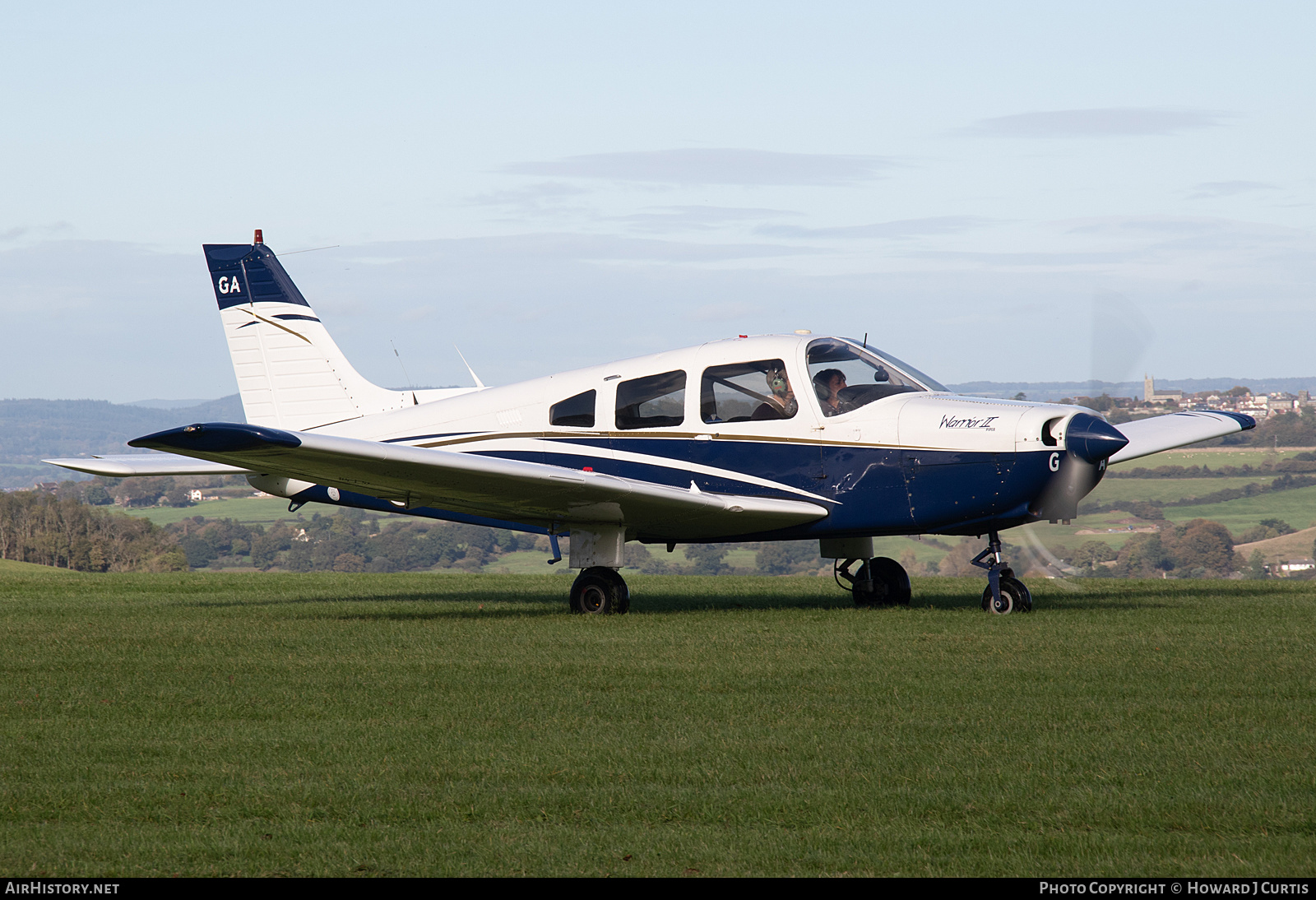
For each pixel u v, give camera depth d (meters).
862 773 16.41
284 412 46.22
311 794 15.64
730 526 36.81
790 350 36.94
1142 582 46.75
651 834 14.12
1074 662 24.80
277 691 22.62
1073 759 16.95
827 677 23.45
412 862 13.30
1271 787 15.52
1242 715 19.66
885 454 35.28
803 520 36.19
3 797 15.59
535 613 37.03
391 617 35.78
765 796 15.46
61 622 34.56
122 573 59.78
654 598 42.16
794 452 36.44
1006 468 33.69
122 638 30.33
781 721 19.64
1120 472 143.25
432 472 33.72
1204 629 29.62
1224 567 93.38
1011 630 29.78
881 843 13.73
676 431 37.97
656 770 16.66
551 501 35.12
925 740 18.22
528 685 23.00
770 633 29.88
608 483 33.38
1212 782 15.79
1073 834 13.88
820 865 13.13
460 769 16.78
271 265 46.41
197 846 13.80
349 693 22.39
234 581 53.31
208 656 27.06
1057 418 33.69
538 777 16.44
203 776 16.56
